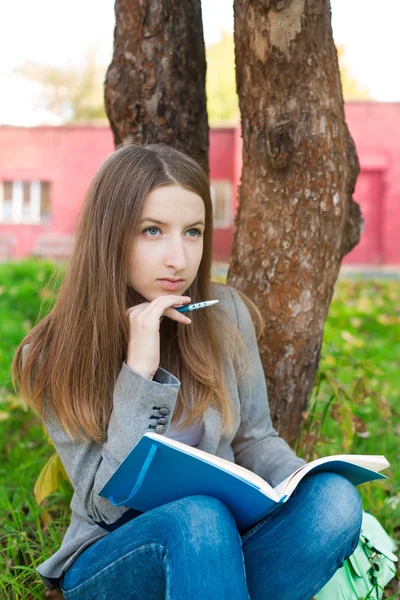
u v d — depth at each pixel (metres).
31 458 3.20
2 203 18.30
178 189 1.85
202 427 2.00
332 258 2.45
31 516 2.63
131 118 2.51
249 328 2.19
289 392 2.53
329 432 3.45
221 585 1.49
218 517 1.59
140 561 1.65
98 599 1.76
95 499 1.80
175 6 2.45
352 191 2.53
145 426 1.74
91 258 1.89
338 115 2.34
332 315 7.36
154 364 1.78
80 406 1.83
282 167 2.32
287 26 2.17
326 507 1.72
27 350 1.92
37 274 9.70
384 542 2.19
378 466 1.80
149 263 1.86
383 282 10.65
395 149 17.11
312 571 1.71
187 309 1.85
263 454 2.11
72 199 18.19
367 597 1.99
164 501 1.75
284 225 2.38
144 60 2.46
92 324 1.88
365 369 2.93
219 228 17.22
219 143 17.12
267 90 2.26
